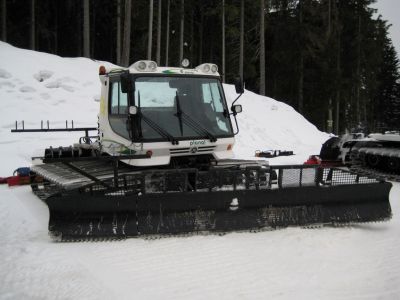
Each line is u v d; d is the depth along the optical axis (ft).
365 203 22.02
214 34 124.67
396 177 35.50
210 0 115.75
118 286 14.74
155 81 22.39
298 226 21.01
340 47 116.37
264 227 20.42
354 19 115.96
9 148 41.01
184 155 22.66
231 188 20.56
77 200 18.81
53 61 66.44
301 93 108.06
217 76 24.34
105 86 24.80
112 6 127.24
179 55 111.04
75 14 133.49
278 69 114.62
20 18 122.52
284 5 108.27
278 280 15.39
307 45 107.04
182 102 22.88
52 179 21.89
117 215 19.19
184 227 19.57
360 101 128.57
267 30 121.60
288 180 21.09
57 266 16.31
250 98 79.20
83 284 14.83
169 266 16.47
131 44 125.49
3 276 15.47
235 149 53.21
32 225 21.81
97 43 146.92
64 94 57.21
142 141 21.45
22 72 59.21
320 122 112.47
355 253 18.15
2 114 48.55
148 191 19.74
